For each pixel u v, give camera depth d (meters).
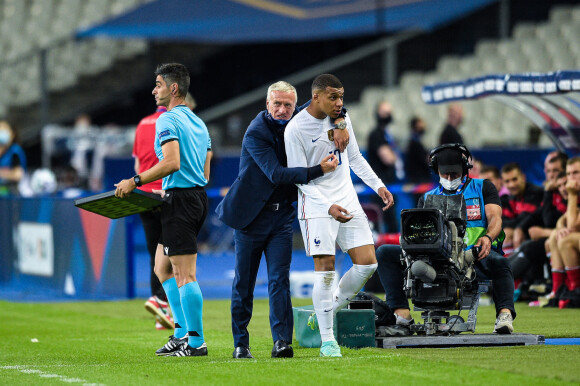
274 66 87.31
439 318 25.52
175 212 24.45
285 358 23.45
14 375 21.91
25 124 84.88
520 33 74.81
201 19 71.50
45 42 90.00
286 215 24.00
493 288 26.14
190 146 24.59
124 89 84.00
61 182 65.12
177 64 25.00
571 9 73.75
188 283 24.66
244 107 76.56
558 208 37.66
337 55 86.44
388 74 78.00
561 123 38.91
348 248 24.11
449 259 24.31
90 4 92.44
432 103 40.84
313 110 23.36
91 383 20.33
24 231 50.12
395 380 19.75
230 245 67.06
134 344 28.52
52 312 38.91
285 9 70.62
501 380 19.36
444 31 78.19
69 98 86.50
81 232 45.56
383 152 59.09
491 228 25.69
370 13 71.81
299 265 55.56
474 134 71.50
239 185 23.77
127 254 42.91
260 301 41.66
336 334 25.31
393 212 54.38
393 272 26.62
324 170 22.94
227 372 21.38
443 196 25.39
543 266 38.16
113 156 62.78
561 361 21.78
